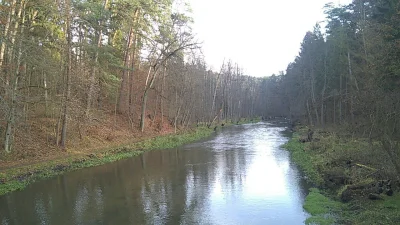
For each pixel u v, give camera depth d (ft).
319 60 162.91
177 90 154.51
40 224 40.65
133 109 136.36
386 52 50.42
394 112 45.65
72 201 49.57
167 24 124.47
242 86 360.69
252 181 60.13
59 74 79.20
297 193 51.85
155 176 65.62
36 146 79.20
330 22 143.02
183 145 113.29
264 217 41.88
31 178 62.34
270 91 390.01
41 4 71.56
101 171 70.38
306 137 114.11
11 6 66.90
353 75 101.71
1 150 70.13
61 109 81.76
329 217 39.93
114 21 115.44
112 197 51.72
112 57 101.14
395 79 51.52
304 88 191.31
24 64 74.38
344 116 136.98
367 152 59.52
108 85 101.76
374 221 35.76
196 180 61.98
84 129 97.81
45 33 81.15
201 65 203.92
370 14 100.22
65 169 70.74
